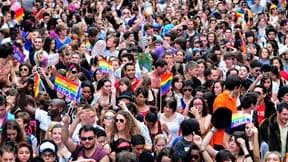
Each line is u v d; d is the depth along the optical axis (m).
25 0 43.88
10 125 21.16
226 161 20.97
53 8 45.03
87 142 20.41
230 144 22.67
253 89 28.28
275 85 29.69
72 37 36.06
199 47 37.47
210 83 29.83
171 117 24.73
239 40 38.62
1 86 26.69
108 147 21.14
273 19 46.75
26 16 41.00
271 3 50.94
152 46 36.88
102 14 44.44
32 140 22.50
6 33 34.34
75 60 30.16
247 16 46.75
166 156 21.16
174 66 31.58
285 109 23.42
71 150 21.20
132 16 45.09
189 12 47.38
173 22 43.53
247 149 22.77
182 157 21.78
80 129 20.97
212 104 25.61
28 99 24.02
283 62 34.94
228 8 49.25
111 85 26.20
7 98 24.12
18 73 28.48
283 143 23.53
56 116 23.75
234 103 24.30
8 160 19.75
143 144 21.38
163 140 22.47
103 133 21.38
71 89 26.08
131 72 28.91
